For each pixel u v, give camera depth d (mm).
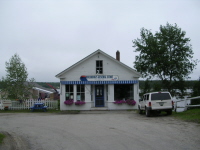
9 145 8500
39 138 9648
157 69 33125
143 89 34062
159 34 34844
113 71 24188
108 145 8094
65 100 24062
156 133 10070
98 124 13250
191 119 13992
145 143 8234
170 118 15461
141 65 35219
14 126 12984
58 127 12383
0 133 10578
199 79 29578
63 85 24141
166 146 7734
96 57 24234
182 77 34500
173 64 33688
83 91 24375
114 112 21891
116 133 10289
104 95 24781
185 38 34594
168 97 17422
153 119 15359
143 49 34844
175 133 9945
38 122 14547
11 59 24875
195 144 7945
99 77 24078
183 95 35312
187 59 34656
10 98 25016
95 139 9133
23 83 25328
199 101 21922
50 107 24453
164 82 34562
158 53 34000
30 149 7914
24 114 19922
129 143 8312
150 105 17234
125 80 24094
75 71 24141
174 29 34438
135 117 16969
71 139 9273
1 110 23422
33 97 26844
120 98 24516
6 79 24500
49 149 7832
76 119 15969
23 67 25188
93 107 24266
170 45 34594
